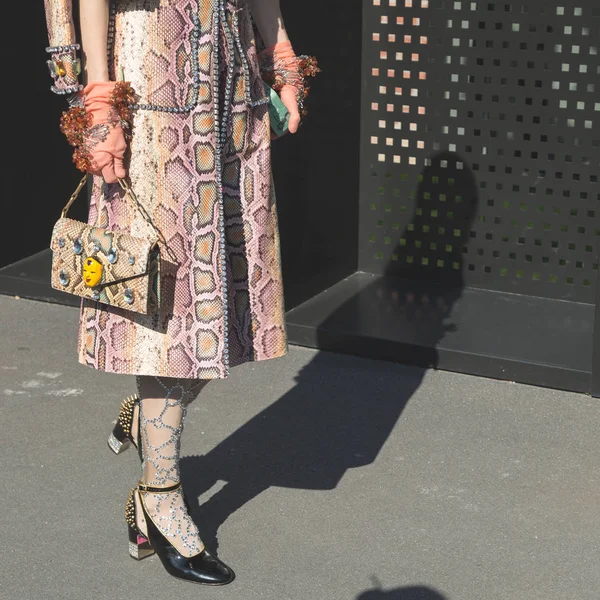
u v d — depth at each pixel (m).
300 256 5.11
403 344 4.69
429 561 3.33
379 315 5.03
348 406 4.33
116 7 2.97
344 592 3.19
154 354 3.10
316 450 3.99
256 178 3.16
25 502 3.65
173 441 3.25
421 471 3.84
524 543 3.42
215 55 2.97
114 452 3.94
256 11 3.30
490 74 5.16
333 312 5.06
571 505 3.62
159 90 2.97
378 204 5.52
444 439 4.06
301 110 3.40
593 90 4.98
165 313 3.09
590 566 3.30
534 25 5.02
